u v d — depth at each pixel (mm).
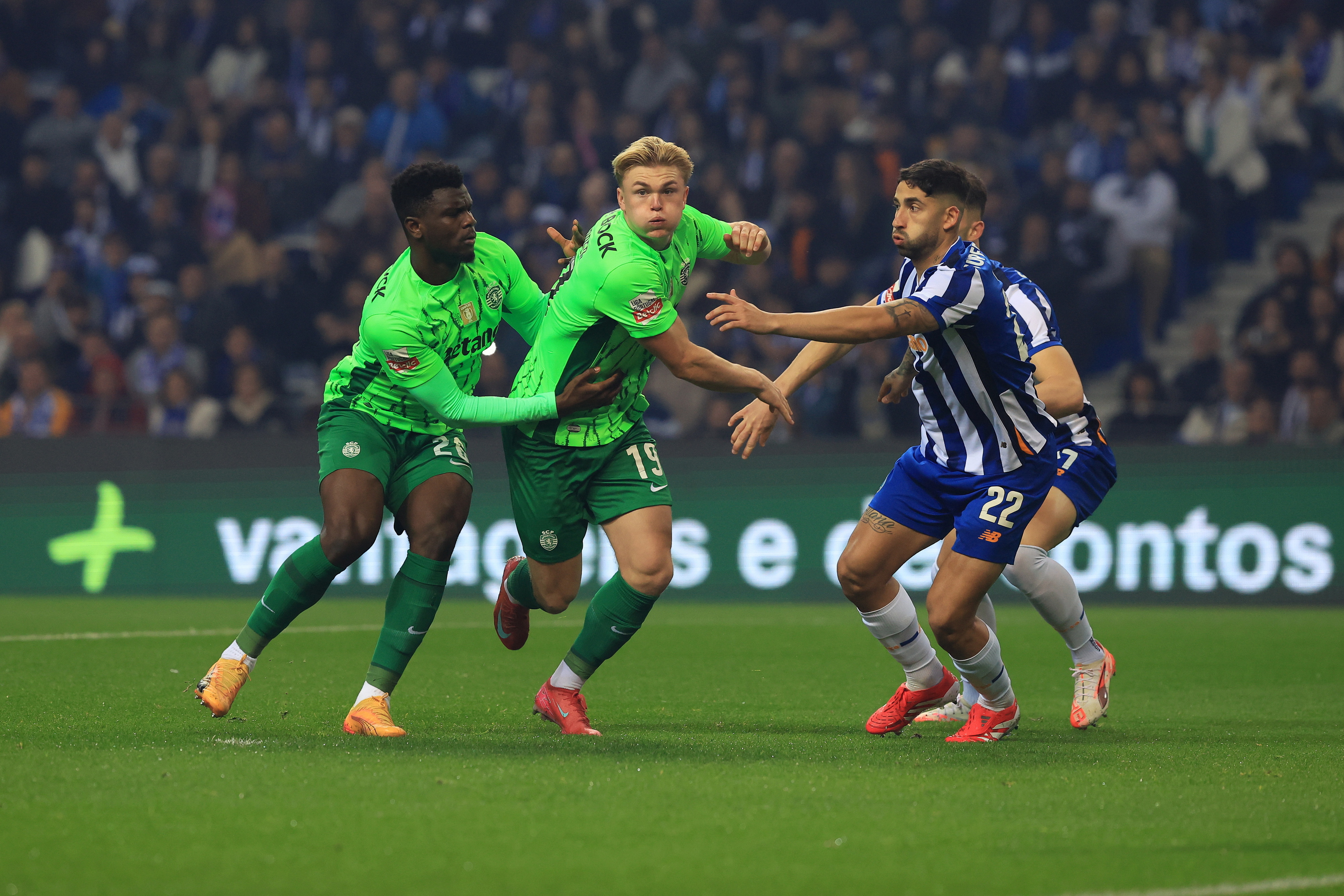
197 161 55344
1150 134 49562
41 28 60781
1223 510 37812
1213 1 55344
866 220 48469
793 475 39156
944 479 16031
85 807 11633
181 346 47781
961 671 16109
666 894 9352
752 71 55875
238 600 38500
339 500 15773
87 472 40125
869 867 10094
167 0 59938
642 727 17312
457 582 39344
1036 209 47875
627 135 52906
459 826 11125
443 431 16484
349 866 9914
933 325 14945
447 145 55375
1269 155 51094
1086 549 38406
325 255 49812
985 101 52469
